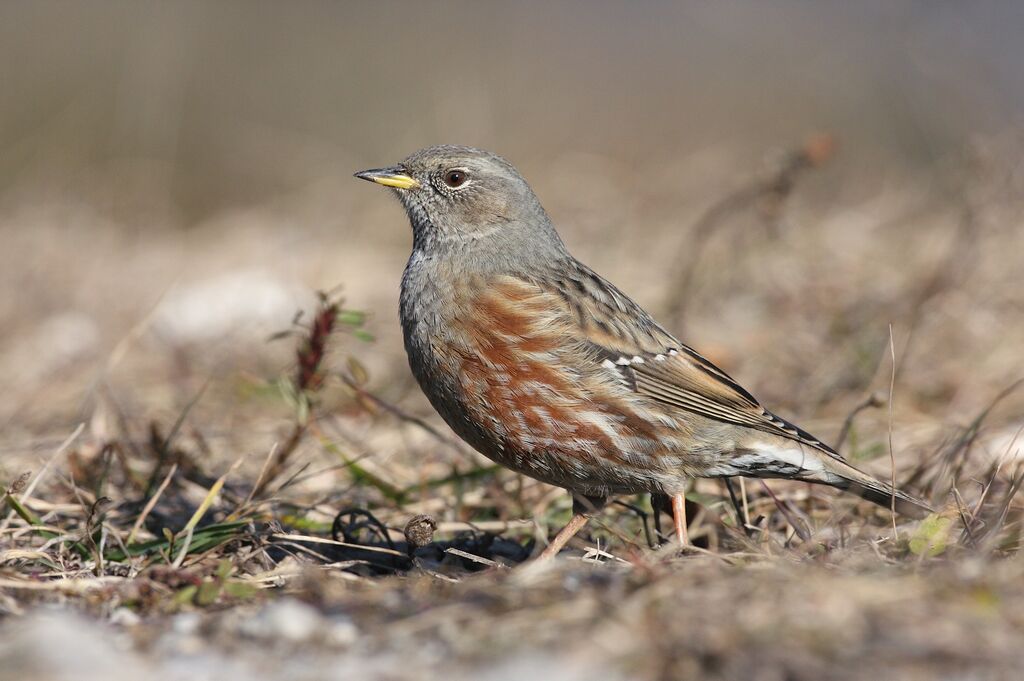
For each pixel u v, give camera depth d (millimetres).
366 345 14555
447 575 8055
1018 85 21047
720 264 15641
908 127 22953
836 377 12688
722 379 9289
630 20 33969
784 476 9289
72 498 9938
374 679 5953
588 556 8484
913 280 14391
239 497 10133
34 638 6191
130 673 6121
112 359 11711
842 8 31328
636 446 9109
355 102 28906
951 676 5770
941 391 12305
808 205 17891
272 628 6621
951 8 24297
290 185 23922
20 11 30125
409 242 18688
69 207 20062
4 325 15727
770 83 28375
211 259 18078
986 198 14062
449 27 33344
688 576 6945
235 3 32750
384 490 10039
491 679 5863
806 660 5895
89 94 27328
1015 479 8539
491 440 9250
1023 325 13539
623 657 5996
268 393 11258
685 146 24375
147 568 8016
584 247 17469
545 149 24031
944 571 6945
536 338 9016
